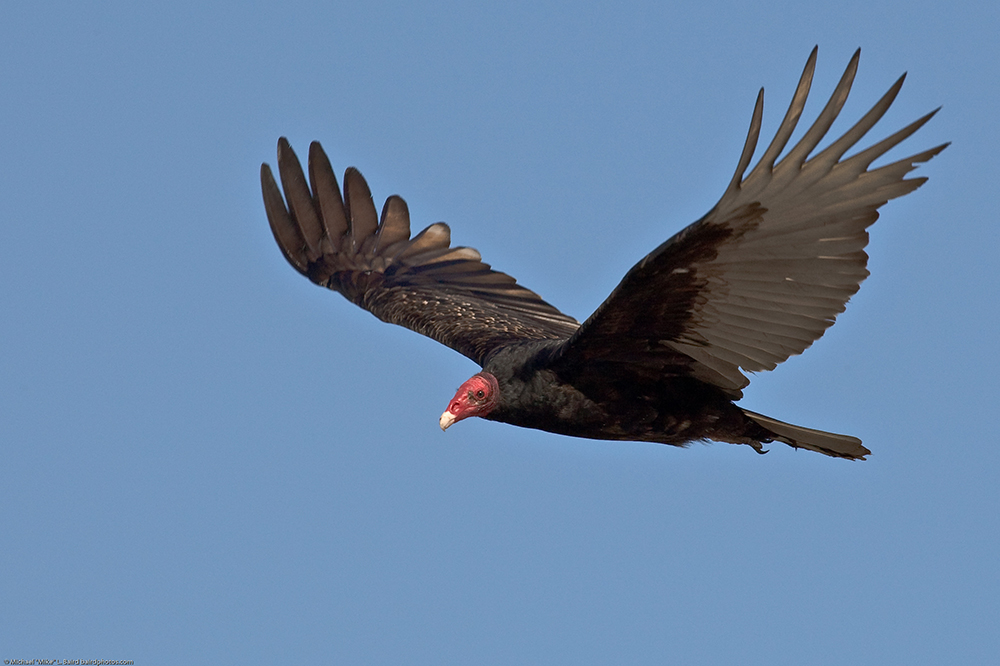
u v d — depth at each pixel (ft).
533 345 35.73
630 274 29.76
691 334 31.76
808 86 26.35
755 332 31.12
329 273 44.75
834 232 28.63
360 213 45.29
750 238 28.73
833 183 27.58
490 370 35.60
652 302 30.71
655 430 34.81
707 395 33.96
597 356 33.06
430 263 45.27
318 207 44.78
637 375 33.58
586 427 34.86
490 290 44.27
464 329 40.96
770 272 29.58
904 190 27.71
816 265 29.27
